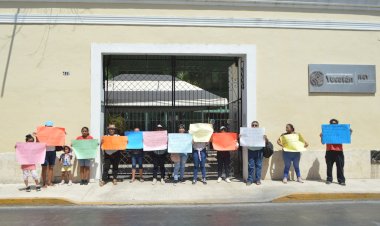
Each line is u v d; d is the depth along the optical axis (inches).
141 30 479.8
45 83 470.0
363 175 497.0
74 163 466.6
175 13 483.8
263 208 349.1
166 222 294.4
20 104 467.2
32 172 414.0
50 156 442.3
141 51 477.7
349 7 507.2
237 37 490.3
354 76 503.5
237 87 531.2
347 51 506.6
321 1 499.8
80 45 474.6
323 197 391.5
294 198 386.6
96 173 464.1
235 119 546.3
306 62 498.9
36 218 311.1
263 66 491.8
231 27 489.4
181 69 617.6
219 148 470.3
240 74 517.3
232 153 528.4
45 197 375.6
